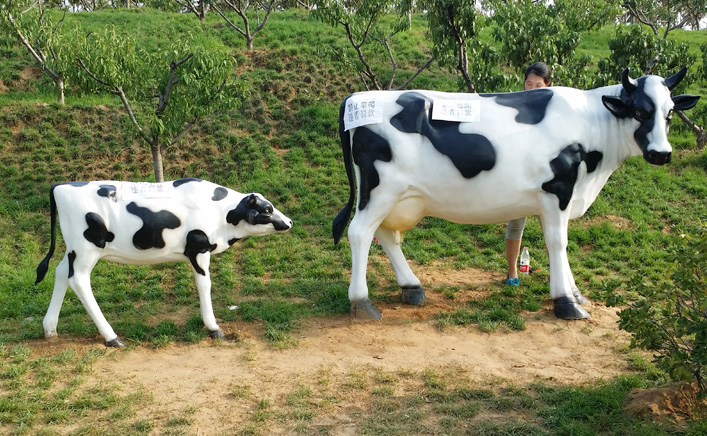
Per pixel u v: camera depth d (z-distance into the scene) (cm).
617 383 445
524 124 572
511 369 490
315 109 1232
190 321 595
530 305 616
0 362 512
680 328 389
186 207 551
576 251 802
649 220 888
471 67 988
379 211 585
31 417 421
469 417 413
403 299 645
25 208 924
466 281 713
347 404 436
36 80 1323
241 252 811
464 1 898
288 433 399
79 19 1738
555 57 883
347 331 571
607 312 610
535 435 383
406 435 392
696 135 1192
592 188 600
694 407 402
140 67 810
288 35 1659
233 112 1217
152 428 408
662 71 963
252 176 1034
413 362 504
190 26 1720
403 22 1199
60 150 1067
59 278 553
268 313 611
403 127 571
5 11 1156
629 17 2283
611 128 582
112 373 495
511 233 669
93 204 534
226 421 416
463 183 571
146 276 736
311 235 864
